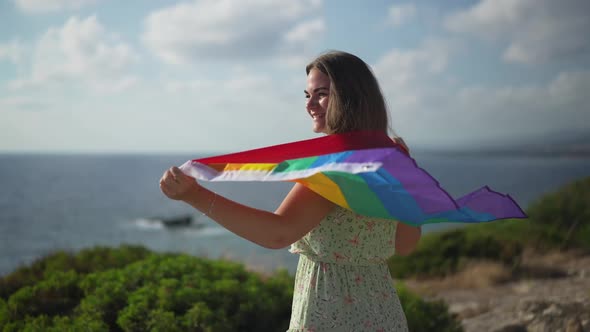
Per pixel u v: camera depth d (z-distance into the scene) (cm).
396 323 183
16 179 10662
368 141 166
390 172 130
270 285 451
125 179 11012
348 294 176
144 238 3092
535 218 1166
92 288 411
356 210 156
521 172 11106
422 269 938
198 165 161
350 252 176
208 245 2639
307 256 184
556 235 1038
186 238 3045
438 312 444
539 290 719
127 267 454
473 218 185
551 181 7388
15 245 2838
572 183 1384
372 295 180
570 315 430
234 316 376
